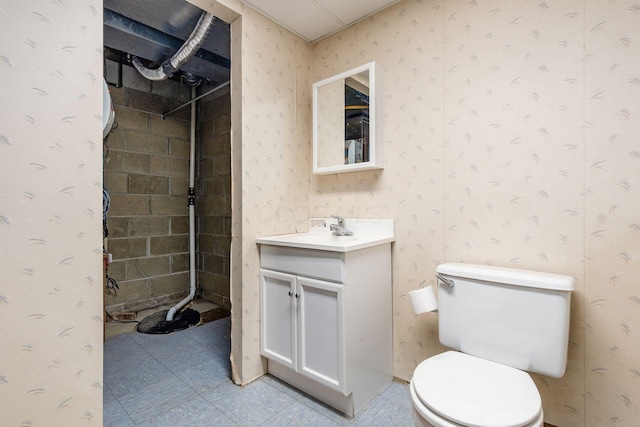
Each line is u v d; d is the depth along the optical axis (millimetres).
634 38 1161
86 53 1176
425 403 970
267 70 1887
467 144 1549
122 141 2959
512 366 1212
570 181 1289
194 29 2027
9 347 1034
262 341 1839
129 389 1739
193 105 3338
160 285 3211
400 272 1781
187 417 1506
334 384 1480
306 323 1608
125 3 1877
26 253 1063
